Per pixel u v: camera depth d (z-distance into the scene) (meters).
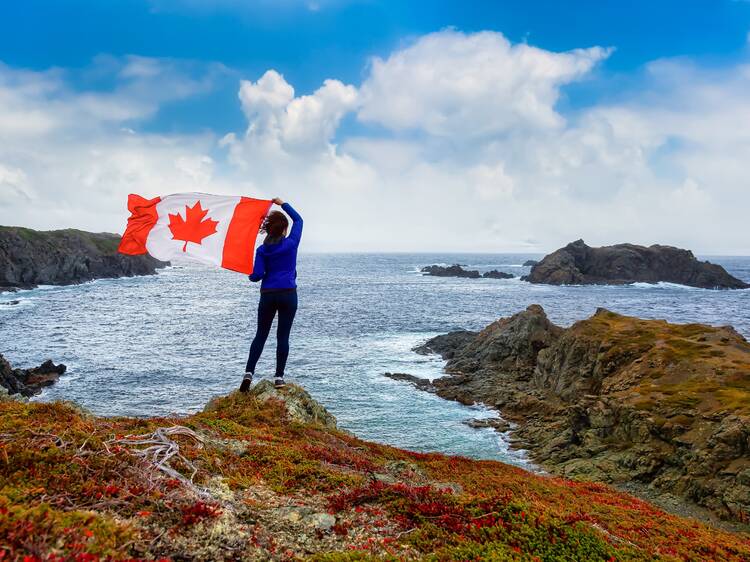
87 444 6.14
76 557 3.69
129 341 74.12
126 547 4.28
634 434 32.62
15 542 3.70
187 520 5.01
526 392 50.22
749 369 35.38
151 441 6.83
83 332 81.25
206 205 9.38
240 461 7.75
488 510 6.66
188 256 9.30
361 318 101.69
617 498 15.16
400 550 5.54
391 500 6.87
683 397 33.09
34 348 67.19
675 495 27.20
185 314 106.75
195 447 7.60
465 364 60.22
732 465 26.09
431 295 153.62
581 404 37.38
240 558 4.75
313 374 56.38
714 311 124.44
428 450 36.22
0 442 5.74
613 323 52.31
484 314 108.75
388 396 49.06
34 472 5.16
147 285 191.38
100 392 46.94
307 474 7.55
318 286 186.25
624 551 6.55
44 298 131.38
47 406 7.94
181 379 52.38
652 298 157.12
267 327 10.48
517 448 37.47
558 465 33.78
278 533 5.49
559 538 6.09
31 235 171.38
